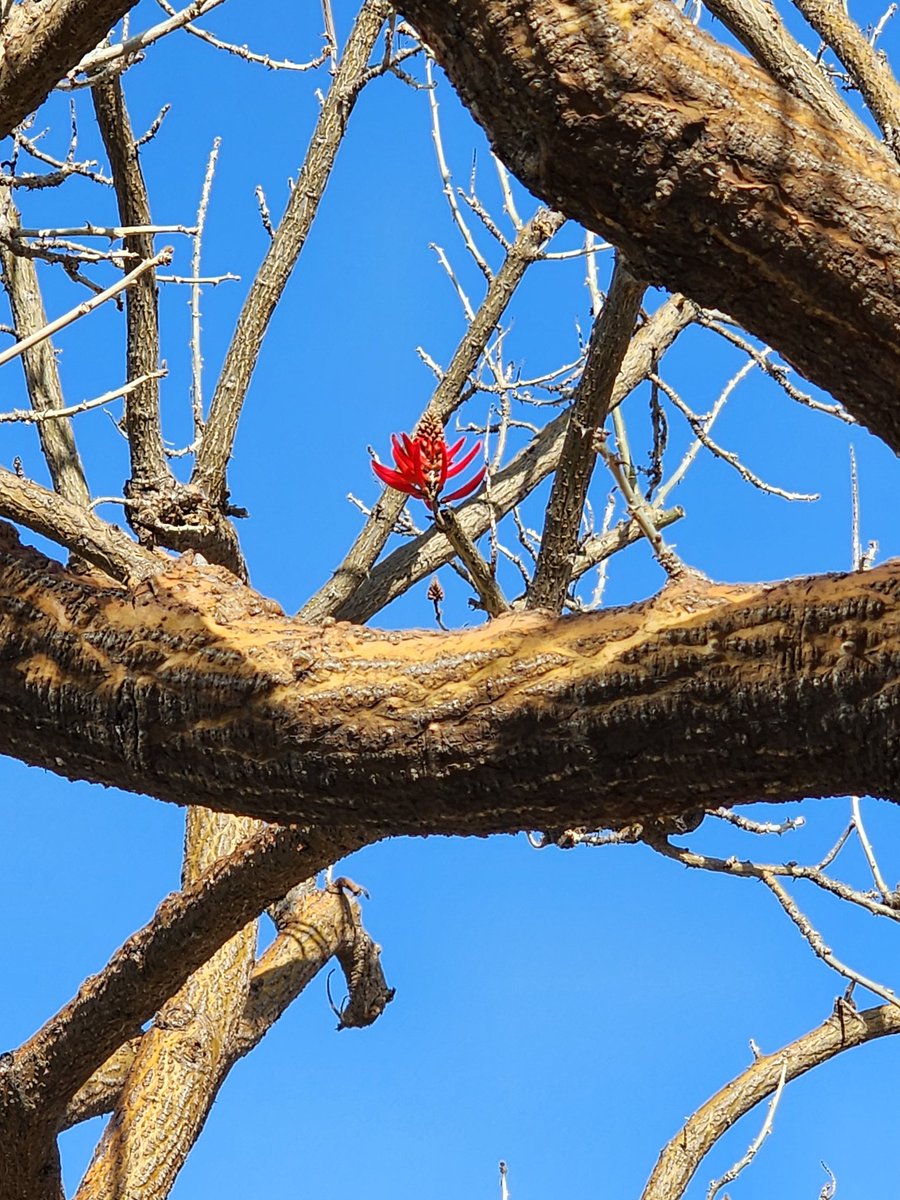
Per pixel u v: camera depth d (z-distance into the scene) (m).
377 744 4.28
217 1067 5.65
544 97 4.09
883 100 4.63
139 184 5.49
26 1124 5.10
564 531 5.10
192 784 4.35
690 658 4.20
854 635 4.16
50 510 5.09
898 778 4.18
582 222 4.15
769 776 4.22
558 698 4.24
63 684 4.35
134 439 5.62
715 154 4.09
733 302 4.15
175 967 5.00
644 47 4.09
